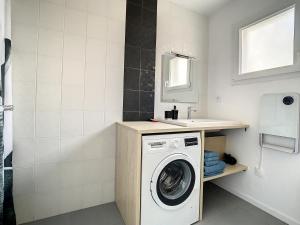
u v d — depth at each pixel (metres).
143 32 1.90
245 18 1.89
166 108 2.09
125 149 1.48
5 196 1.17
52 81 1.47
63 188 1.55
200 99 2.35
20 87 1.36
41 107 1.44
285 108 1.50
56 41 1.48
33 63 1.40
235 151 1.99
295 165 1.47
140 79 1.89
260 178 1.73
